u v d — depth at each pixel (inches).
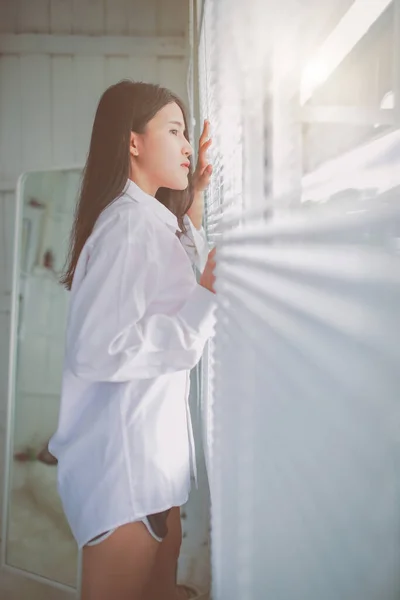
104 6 75.7
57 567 69.7
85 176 49.7
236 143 28.8
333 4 11.9
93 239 39.8
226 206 32.6
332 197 11.7
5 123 77.2
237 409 26.0
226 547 30.9
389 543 9.3
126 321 36.7
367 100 10.0
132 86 49.3
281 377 16.6
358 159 10.3
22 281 75.1
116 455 39.9
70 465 42.4
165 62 76.0
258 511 21.3
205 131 48.2
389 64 9.3
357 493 10.5
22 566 71.2
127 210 40.3
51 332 74.0
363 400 9.9
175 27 75.8
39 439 73.4
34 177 75.1
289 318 15.5
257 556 21.6
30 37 76.0
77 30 76.1
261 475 20.4
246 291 23.7
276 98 18.4
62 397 43.0
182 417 43.8
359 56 10.5
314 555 13.4
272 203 17.9
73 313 38.6
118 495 39.5
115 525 39.3
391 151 9.1
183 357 37.1
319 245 12.4
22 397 74.4
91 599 40.4
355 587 10.7
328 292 11.7
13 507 72.7
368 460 9.9
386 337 9.0
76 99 76.7
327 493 12.2
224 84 31.6
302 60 14.5
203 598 61.0
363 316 9.9
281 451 16.8
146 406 40.6
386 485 9.3
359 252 10.0
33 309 74.7
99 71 76.4
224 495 31.5
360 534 10.4
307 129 14.0
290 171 16.3
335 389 11.4
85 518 40.7
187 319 36.8
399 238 8.7
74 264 50.6
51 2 75.8
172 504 41.5
